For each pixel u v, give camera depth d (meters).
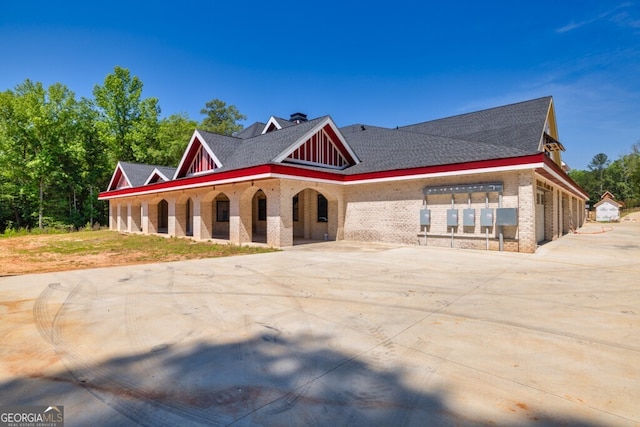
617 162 82.44
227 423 2.65
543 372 3.48
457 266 9.67
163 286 7.28
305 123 18.03
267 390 3.14
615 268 9.30
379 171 15.51
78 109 35.75
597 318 5.15
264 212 22.14
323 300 6.17
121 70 36.69
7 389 3.16
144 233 23.55
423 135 18.58
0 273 8.93
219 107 57.53
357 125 24.42
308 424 2.64
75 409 2.83
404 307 5.73
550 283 7.53
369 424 2.64
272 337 4.42
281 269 9.28
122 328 4.73
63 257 12.33
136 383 3.26
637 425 2.63
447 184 14.16
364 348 4.08
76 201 37.31
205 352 3.96
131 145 37.09
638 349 4.04
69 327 4.77
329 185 16.78
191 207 25.56
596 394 3.07
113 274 8.66
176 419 2.70
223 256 12.14
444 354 3.91
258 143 18.34
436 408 2.86
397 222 15.70
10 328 4.73
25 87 32.53
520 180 12.38
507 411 2.81
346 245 15.37
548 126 21.33
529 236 12.20
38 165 29.92
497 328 4.73
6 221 33.22
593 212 53.00
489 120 18.97
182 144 38.84
